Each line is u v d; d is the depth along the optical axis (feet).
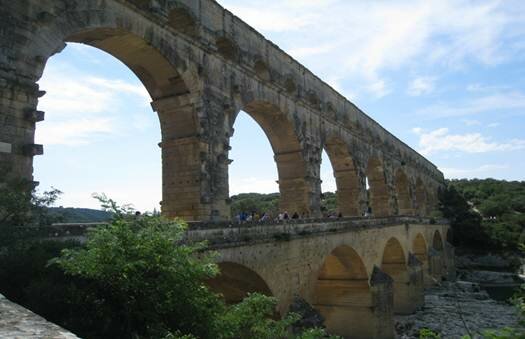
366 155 215.51
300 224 111.65
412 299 207.72
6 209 48.83
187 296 47.52
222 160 110.11
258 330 54.49
